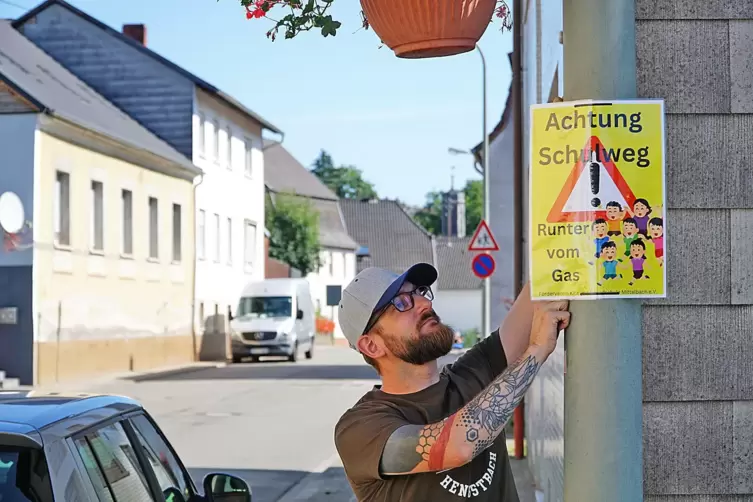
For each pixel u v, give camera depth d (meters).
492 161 32.09
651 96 3.21
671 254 3.18
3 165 24.95
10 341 24.61
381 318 2.82
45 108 24.95
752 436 3.14
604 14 2.78
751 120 3.20
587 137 2.73
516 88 12.93
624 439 2.70
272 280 39.00
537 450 9.17
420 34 2.95
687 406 3.16
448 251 92.81
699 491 3.15
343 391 23.02
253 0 3.31
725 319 3.17
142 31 43.19
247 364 36.09
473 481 2.68
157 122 37.91
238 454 13.42
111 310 29.47
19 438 3.58
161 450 4.61
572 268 2.72
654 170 2.72
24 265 24.73
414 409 2.80
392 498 2.68
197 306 37.75
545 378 7.77
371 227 92.12
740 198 3.18
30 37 37.97
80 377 27.09
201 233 38.97
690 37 3.20
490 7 2.96
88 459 3.80
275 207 59.88
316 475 11.80
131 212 31.42
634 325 2.73
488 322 26.91
